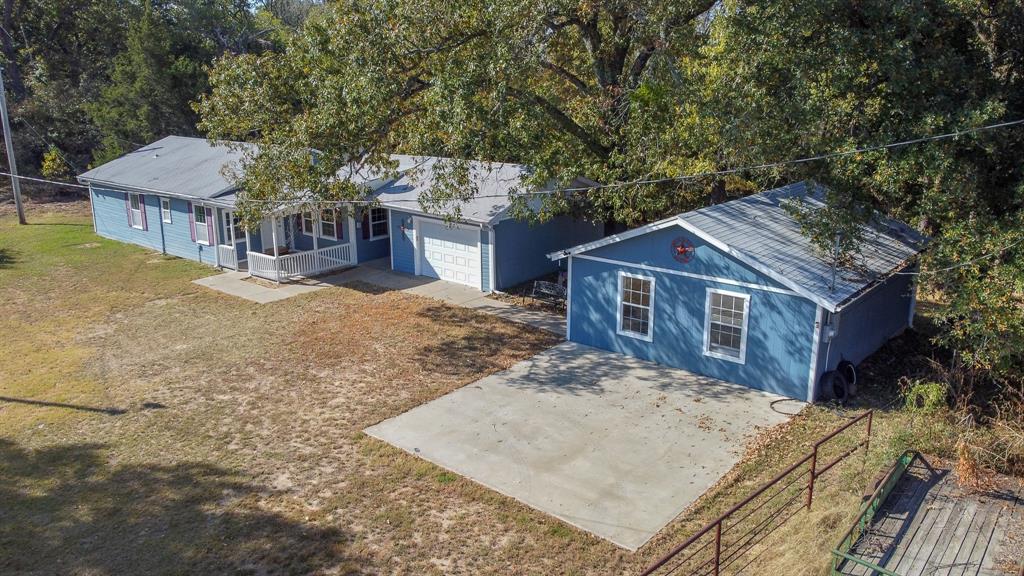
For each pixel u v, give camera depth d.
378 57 16.58
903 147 13.72
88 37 46.88
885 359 15.67
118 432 12.70
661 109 17.92
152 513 10.10
